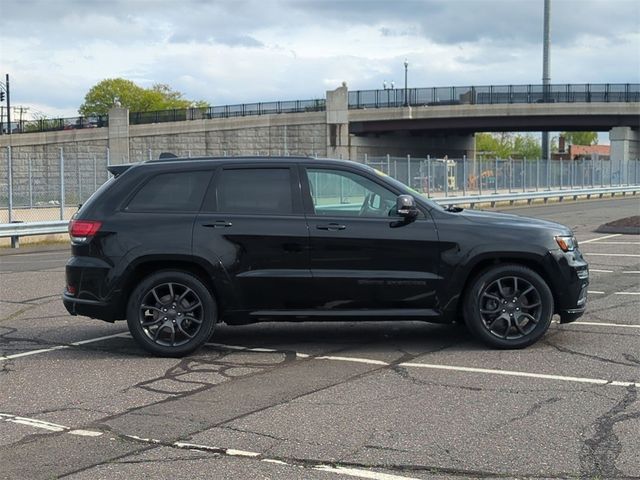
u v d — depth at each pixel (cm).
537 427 519
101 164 2728
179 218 732
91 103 11506
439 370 673
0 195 2517
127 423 541
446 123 5484
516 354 726
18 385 646
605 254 1584
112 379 662
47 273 1425
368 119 5459
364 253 725
